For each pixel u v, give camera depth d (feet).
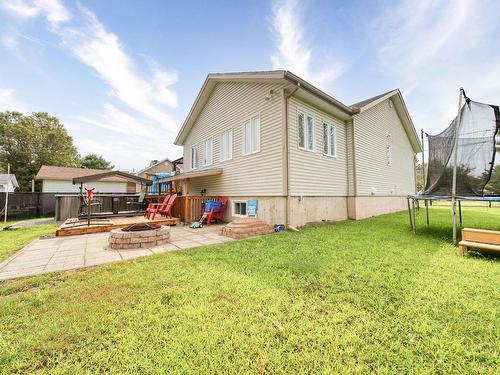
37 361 5.63
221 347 5.95
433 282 9.73
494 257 13.46
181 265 12.34
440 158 19.71
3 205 43.88
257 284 9.71
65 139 106.01
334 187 30.66
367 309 7.68
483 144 16.49
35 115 101.04
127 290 9.20
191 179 43.21
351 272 10.95
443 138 19.58
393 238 18.72
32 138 96.17
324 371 5.17
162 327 6.81
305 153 26.50
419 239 18.39
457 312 7.41
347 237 19.11
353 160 32.58
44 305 8.14
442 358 5.50
